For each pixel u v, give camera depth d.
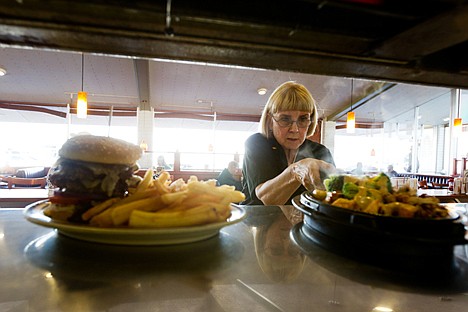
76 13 0.36
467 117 6.64
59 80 5.08
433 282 0.41
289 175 1.09
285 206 0.95
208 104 6.53
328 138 7.24
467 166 5.21
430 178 5.58
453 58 0.53
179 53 0.47
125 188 0.58
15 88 5.39
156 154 6.40
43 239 0.53
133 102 6.23
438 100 6.35
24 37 0.42
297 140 1.43
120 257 0.46
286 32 0.42
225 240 0.57
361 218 0.50
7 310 0.30
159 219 0.50
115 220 0.50
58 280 0.38
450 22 0.39
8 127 7.42
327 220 0.54
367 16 0.39
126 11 0.36
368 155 7.96
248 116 7.21
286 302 0.35
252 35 0.42
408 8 0.37
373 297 0.37
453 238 0.46
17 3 0.35
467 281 0.41
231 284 0.39
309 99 1.44
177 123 7.78
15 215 0.71
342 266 0.45
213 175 4.86
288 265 0.45
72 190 0.53
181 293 0.36
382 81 0.60
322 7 0.37
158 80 5.32
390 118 7.59
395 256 0.46
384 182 0.63
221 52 0.47
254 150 1.45
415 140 7.36
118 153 0.56
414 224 0.46
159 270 0.42
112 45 0.44
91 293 0.35
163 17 0.37
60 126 7.66
